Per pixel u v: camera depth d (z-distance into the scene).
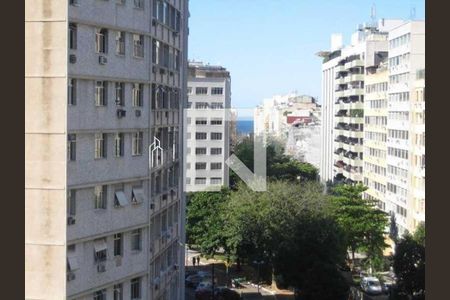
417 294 62.12
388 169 98.88
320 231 68.44
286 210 72.75
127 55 38.59
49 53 33.72
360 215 82.62
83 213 35.25
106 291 37.38
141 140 40.34
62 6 33.62
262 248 73.00
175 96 51.56
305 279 64.75
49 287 33.88
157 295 45.38
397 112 95.75
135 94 39.97
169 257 50.72
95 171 36.03
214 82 95.94
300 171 102.12
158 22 44.62
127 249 38.88
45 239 33.81
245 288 74.06
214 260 86.62
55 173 33.72
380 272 81.44
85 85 35.28
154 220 45.34
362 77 118.44
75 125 34.50
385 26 125.94
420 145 84.88
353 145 116.38
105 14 36.47
